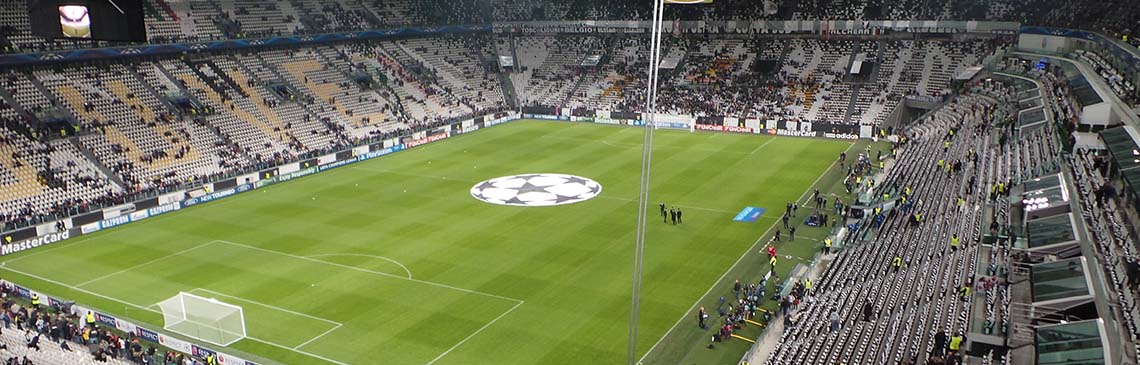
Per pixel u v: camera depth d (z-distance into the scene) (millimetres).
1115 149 37188
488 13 121438
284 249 50531
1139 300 25453
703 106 98688
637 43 115250
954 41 98188
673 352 35406
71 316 39688
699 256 48156
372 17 105500
